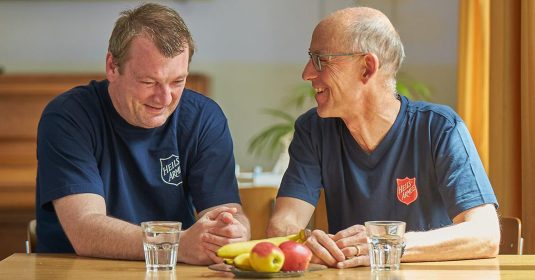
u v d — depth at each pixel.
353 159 2.38
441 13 5.30
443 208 2.35
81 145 2.30
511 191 2.88
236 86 5.54
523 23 2.77
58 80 5.01
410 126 2.33
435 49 5.31
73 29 5.51
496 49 2.92
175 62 2.21
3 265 1.93
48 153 2.28
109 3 5.51
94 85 2.43
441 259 2.00
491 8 2.95
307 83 5.51
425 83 5.31
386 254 1.83
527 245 2.76
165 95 2.24
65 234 2.35
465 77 3.66
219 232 1.95
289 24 5.52
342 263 1.88
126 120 2.36
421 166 2.33
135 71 2.21
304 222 2.38
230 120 5.55
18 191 4.85
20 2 5.50
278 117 5.54
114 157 2.37
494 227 2.11
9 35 5.51
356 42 2.23
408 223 2.34
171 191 2.42
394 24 5.34
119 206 2.37
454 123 2.33
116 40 2.24
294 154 2.45
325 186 2.43
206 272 1.82
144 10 2.23
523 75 2.77
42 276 1.76
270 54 5.53
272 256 1.71
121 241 2.04
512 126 2.88
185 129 2.45
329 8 5.48
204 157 2.45
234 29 5.54
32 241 2.45
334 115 2.29
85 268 1.88
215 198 2.42
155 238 1.83
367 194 2.35
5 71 5.51
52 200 2.23
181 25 2.23
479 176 2.26
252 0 5.52
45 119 2.34
